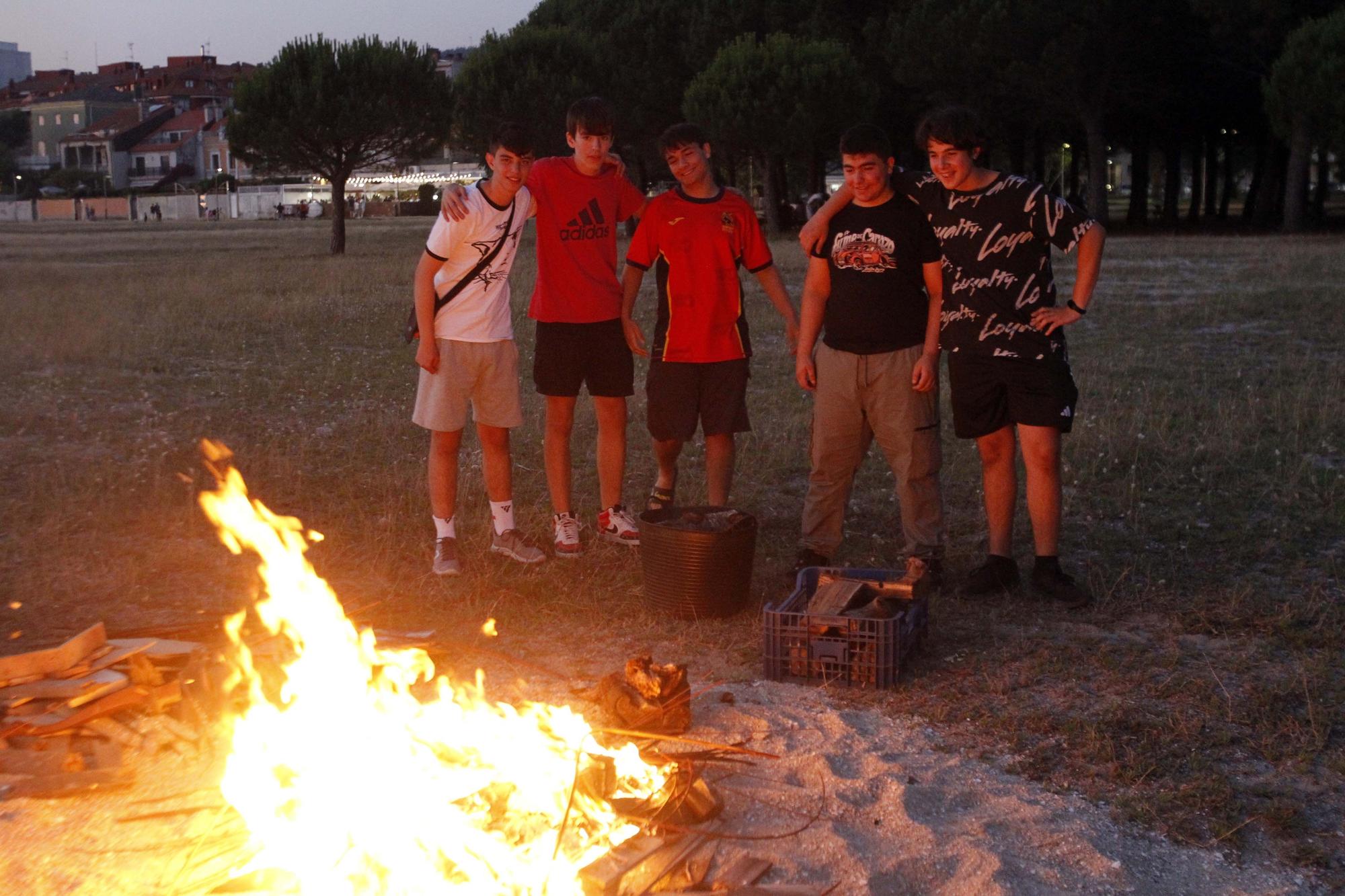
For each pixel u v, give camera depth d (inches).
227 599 201.3
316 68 1211.2
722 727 151.9
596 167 222.8
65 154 4330.7
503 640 187.0
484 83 1384.1
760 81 1343.5
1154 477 283.9
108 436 326.6
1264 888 121.3
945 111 191.9
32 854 120.3
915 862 122.0
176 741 143.6
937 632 190.1
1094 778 143.0
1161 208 2279.8
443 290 213.5
